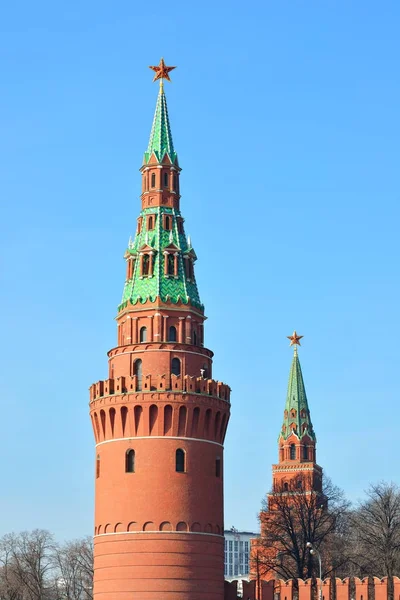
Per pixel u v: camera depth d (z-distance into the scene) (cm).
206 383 13388
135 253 14175
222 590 13225
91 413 13650
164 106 14862
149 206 14350
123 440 13112
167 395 13038
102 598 12838
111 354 13850
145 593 12556
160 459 12938
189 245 14275
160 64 14975
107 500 13062
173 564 12656
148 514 12775
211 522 13112
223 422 13612
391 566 18225
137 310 13688
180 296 13788
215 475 13362
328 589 13912
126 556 12712
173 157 14550
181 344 13525
